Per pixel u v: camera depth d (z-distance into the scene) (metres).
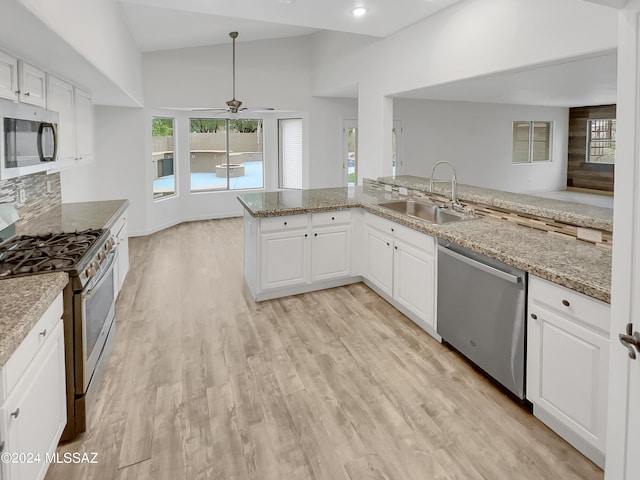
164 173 7.42
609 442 1.49
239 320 3.47
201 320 3.47
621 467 1.44
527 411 2.26
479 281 2.48
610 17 2.43
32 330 1.53
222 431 2.12
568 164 10.33
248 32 6.55
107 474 1.84
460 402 2.35
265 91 7.45
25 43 2.21
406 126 8.06
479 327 2.52
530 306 2.12
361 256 4.20
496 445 2.01
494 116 8.96
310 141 7.82
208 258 5.38
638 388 1.35
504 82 5.35
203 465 1.90
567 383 1.92
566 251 2.29
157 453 1.97
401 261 3.42
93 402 2.30
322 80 7.07
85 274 2.03
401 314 3.58
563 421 1.96
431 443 2.03
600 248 2.35
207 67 7.04
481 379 2.58
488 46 3.30
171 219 7.44
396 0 3.56
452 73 3.72
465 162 8.75
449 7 3.71
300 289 4.06
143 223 6.71
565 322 1.91
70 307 1.98
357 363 2.79
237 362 2.80
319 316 3.55
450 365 2.75
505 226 2.96
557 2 2.72
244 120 8.20
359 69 5.53
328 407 2.32
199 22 5.53
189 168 7.77
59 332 1.86
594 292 1.72
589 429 1.83
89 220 3.26
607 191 9.60
